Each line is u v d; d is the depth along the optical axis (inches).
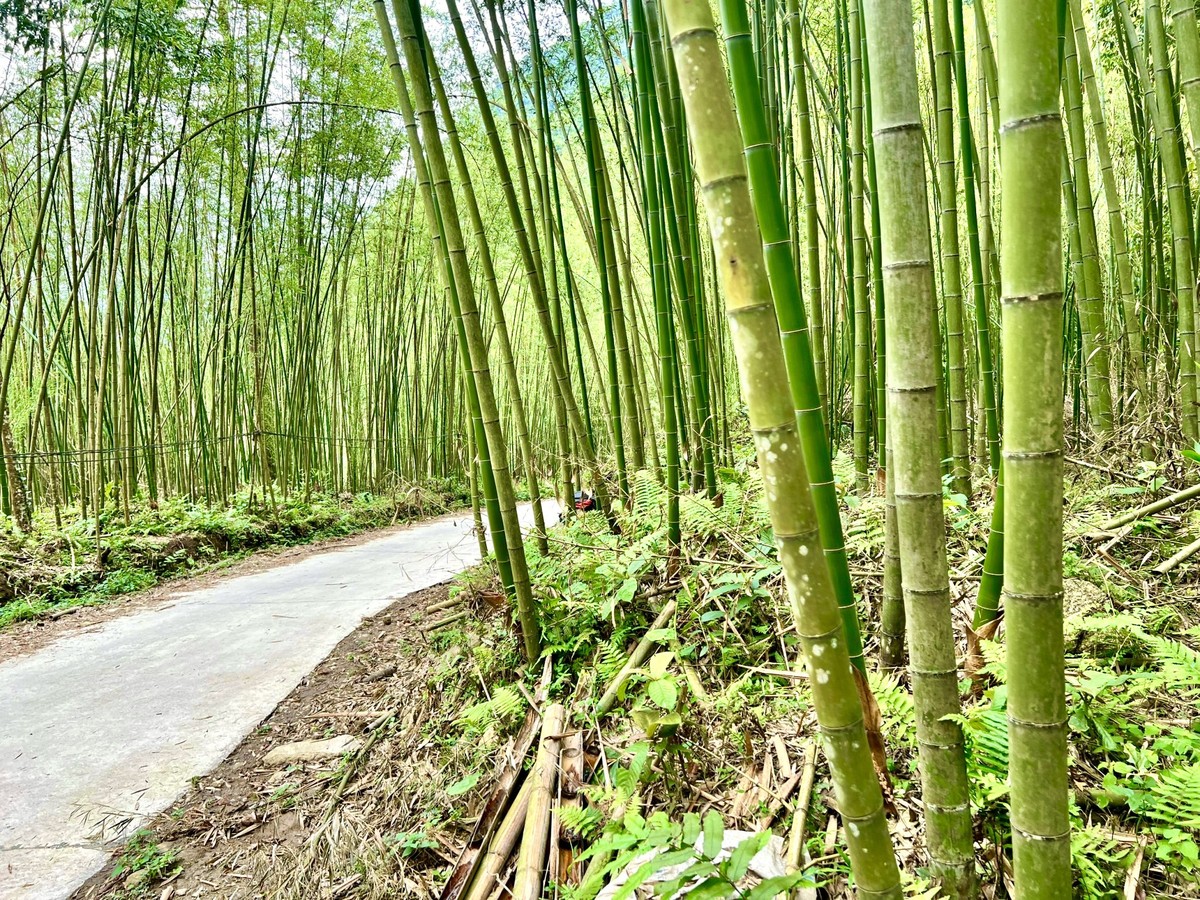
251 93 296.5
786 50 142.2
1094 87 123.0
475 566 147.4
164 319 374.9
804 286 199.3
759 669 77.5
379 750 100.7
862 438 120.6
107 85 235.1
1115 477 112.1
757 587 90.8
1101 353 123.4
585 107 129.1
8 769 101.0
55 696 128.3
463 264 97.0
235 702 122.1
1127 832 53.0
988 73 120.3
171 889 75.7
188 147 285.6
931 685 42.6
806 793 61.7
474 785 82.6
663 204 126.2
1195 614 77.7
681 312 125.6
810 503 33.7
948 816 43.8
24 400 294.2
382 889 70.9
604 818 69.2
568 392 144.4
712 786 69.4
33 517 266.5
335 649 147.4
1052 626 31.3
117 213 252.2
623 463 143.0
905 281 39.2
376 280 426.9
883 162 38.9
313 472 419.8
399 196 397.4
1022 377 30.4
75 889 76.4
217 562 263.9
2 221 283.3
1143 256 141.3
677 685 76.6
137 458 297.4
